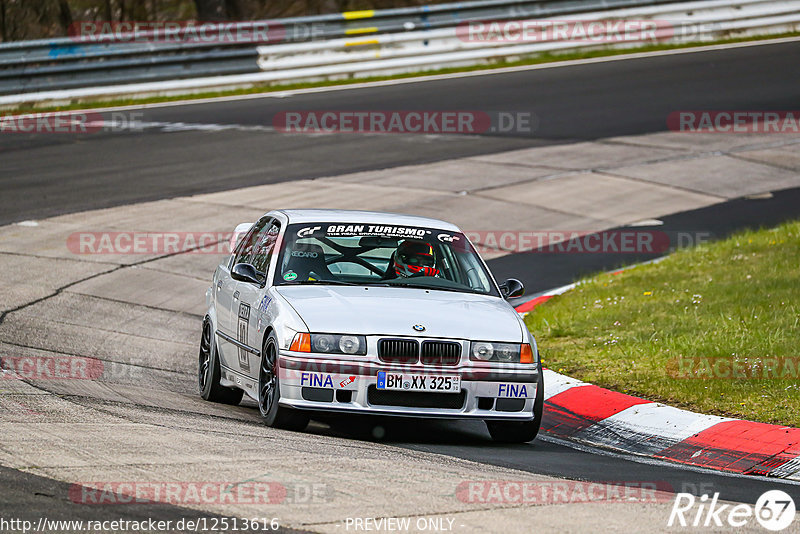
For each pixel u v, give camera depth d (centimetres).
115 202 5488
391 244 2678
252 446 2025
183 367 3222
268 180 5994
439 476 1881
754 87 8406
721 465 2281
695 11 10175
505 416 2306
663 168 6419
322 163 6419
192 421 2294
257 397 2433
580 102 8056
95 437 1992
